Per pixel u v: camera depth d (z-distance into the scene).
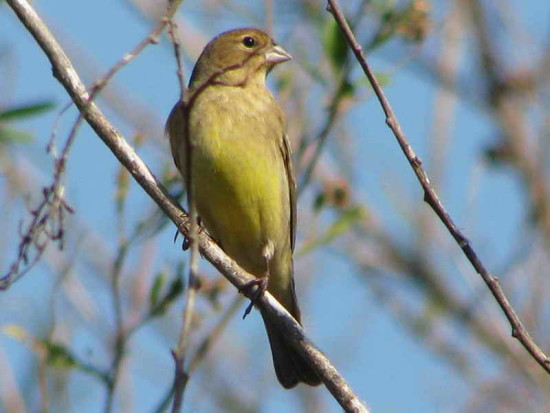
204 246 10.12
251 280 9.95
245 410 12.09
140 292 11.69
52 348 9.68
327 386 9.02
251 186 11.11
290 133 12.29
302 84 12.59
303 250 11.54
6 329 9.73
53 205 7.78
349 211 11.61
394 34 11.60
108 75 7.67
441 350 13.85
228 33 12.33
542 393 12.96
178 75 7.30
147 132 13.39
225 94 11.36
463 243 8.05
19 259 7.84
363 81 11.35
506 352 13.91
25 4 9.28
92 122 9.58
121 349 9.81
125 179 10.20
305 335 9.48
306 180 11.44
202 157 11.02
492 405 12.73
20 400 10.20
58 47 9.31
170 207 9.73
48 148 7.85
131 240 10.09
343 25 8.19
